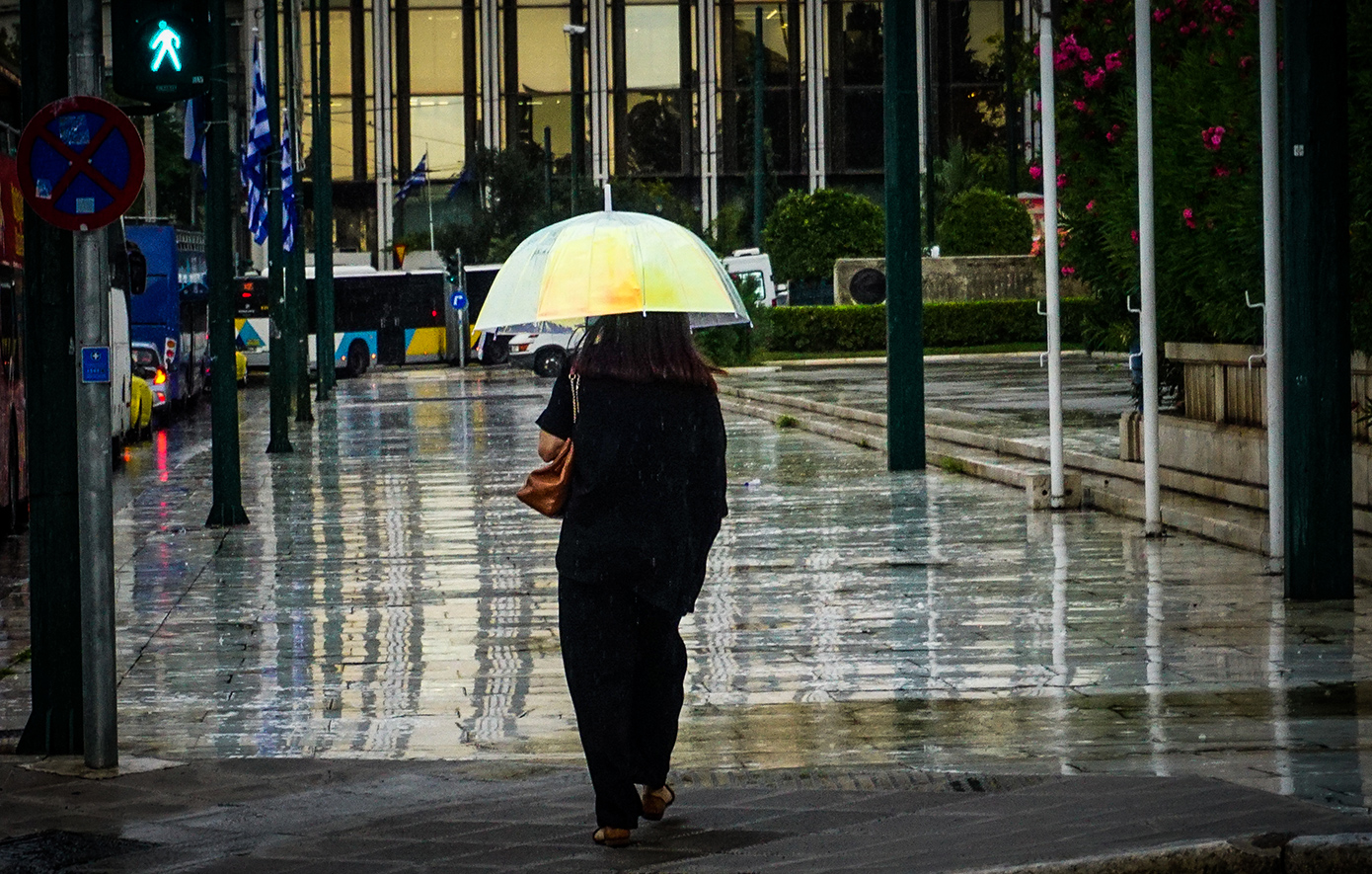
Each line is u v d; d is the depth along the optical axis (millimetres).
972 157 137000
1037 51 35094
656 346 11578
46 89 14562
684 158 157250
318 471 44531
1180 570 24453
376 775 13805
